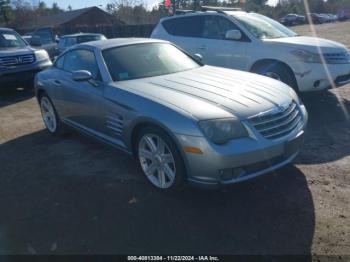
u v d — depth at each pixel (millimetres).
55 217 3357
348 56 6406
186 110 3262
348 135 5016
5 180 4191
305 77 6141
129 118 3738
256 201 3418
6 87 9344
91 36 15609
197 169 3178
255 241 2871
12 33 10023
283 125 3441
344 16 53719
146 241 2945
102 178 4070
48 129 5844
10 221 3332
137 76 4328
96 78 4387
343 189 3557
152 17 44188
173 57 4918
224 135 3113
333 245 2773
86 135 4871
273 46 6441
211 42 7363
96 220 3268
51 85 5316
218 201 3453
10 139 5699
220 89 3701
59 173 4277
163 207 3408
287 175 3885
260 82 4047
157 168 3648
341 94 7230
